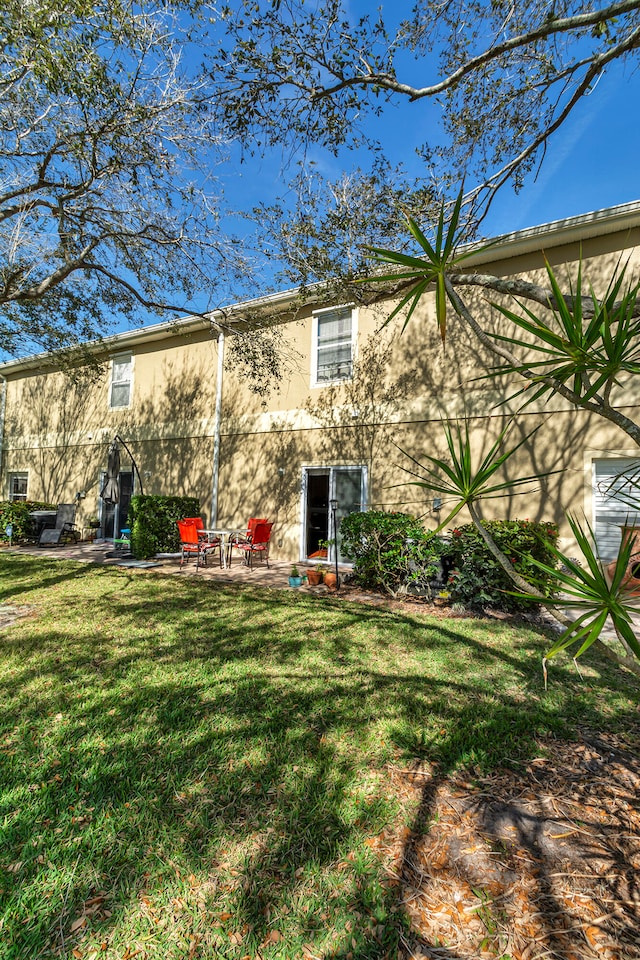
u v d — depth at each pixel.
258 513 10.67
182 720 3.09
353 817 2.20
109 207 7.05
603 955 1.56
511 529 5.90
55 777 2.49
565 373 1.59
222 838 2.07
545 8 4.34
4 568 8.95
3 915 1.70
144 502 10.26
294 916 1.70
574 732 3.02
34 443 16.03
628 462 6.84
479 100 5.13
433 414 8.53
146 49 4.82
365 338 9.39
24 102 5.29
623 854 2.01
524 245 7.46
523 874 1.90
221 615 5.60
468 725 3.05
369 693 3.50
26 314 9.84
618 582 1.22
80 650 4.39
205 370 11.91
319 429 9.88
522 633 5.03
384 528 6.71
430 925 1.67
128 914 1.71
